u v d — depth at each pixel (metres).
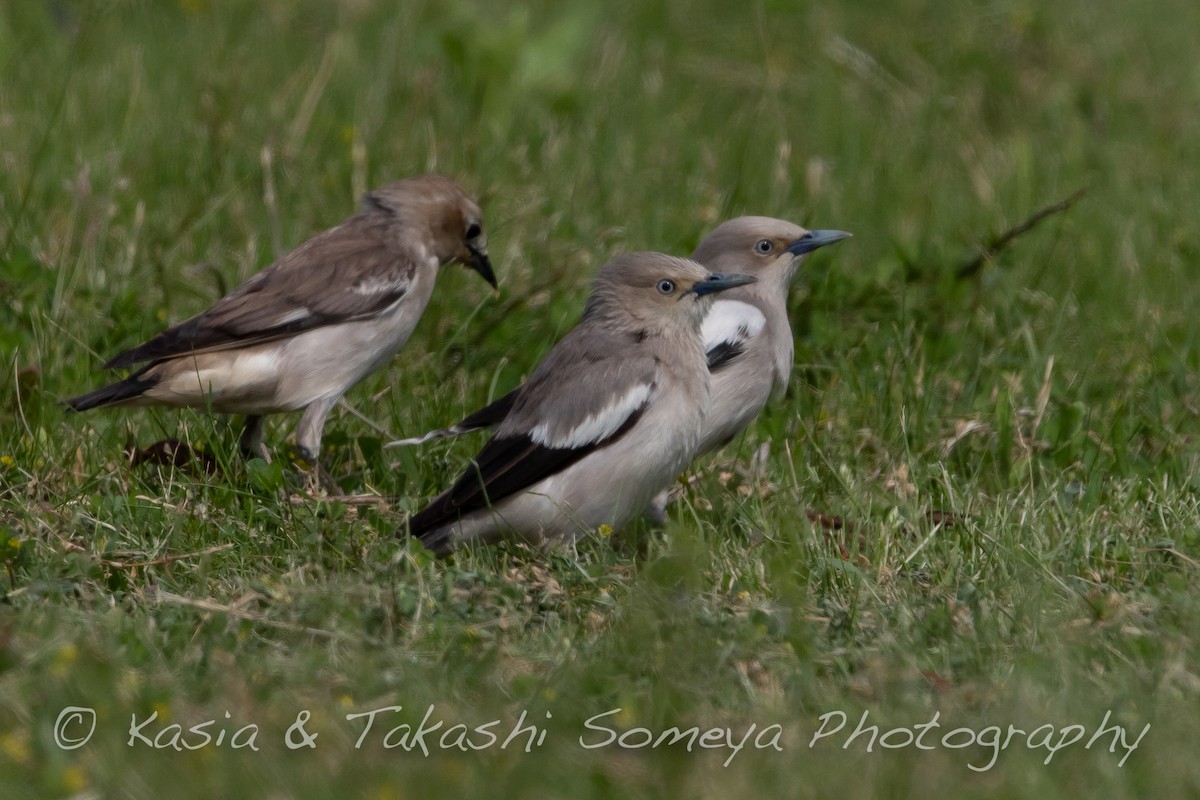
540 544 10.53
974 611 9.03
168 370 11.95
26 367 12.59
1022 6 24.16
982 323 14.73
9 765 7.21
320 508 10.73
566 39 20.50
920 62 22.61
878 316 14.62
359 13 22.69
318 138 18.38
